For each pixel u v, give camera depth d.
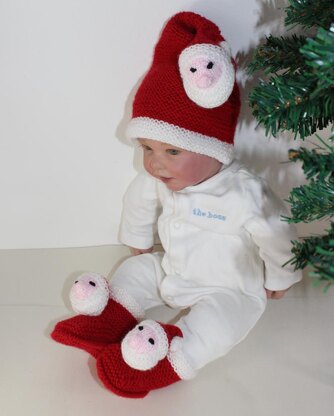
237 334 0.91
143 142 0.89
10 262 1.17
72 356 0.94
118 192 1.14
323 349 0.94
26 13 0.91
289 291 1.07
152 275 1.04
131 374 0.84
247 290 0.96
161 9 0.92
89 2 0.91
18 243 1.20
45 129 1.05
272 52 0.85
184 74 0.79
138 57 0.97
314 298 1.05
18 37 0.94
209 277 0.98
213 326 0.89
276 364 0.91
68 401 0.85
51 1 0.90
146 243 1.12
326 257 0.58
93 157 1.09
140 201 1.07
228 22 0.94
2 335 0.98
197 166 0.89
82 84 0.99
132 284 1.01
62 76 0.98
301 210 0.65
